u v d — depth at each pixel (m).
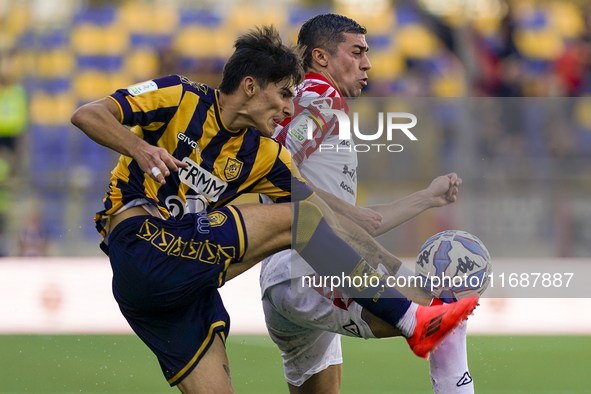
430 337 9.72
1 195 25.92
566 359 16.58
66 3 37.94
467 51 37.12
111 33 38.34
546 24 38.91
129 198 9.58
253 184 10.13
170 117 9.45
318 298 10.36
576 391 14.01
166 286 9.29
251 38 9.69
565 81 37.44
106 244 10.05
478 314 21.16
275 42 9.70
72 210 26.27
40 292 22.73
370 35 38.31
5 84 33.88
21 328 19.44
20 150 30.52
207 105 9.60
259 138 10.02
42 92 34.62
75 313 20.98
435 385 10.47
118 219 9.64
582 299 21.84
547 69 37.69
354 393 13.85
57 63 35.97
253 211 9.75
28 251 25.89
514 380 14.82
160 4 39.88
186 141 9.55
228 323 9.79
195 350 9.48
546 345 17.94
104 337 18.61
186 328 9.56
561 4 39.31
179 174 9.59
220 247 9.45
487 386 14.40
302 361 11.96
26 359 16.33
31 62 35.62
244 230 9.55
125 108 9.17
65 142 30.17
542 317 20.70
